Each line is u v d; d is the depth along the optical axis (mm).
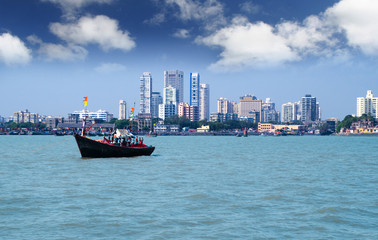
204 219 32875
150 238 28000
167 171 65375
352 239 27922
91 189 46719
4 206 37156
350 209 36438
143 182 52531
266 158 97875
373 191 46125
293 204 38688
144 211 35438
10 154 105812
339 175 61312
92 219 32688
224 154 113188
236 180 55062
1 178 55719
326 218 33375
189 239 27859
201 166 74750
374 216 34031
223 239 27922
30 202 39000
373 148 156500
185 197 41938
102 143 83625
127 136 90750
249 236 28516
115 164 74938
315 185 50594
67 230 29750
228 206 37688
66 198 41094
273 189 47375
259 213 35000
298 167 74188
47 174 60250
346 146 178625
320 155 110750
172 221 32219
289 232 29469
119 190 46125
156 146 170875
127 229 30031
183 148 151250
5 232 29219
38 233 29031
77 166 71312
